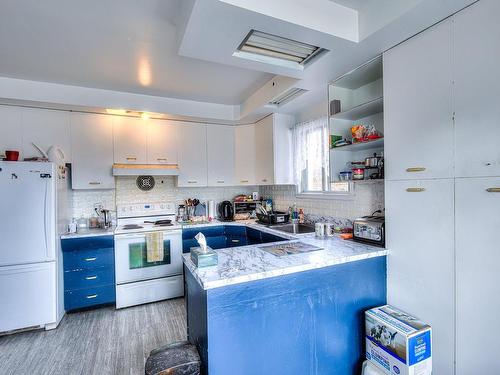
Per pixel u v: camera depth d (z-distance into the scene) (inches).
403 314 63.3
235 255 65.4
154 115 124.0
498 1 46.4
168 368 49.4
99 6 59.4
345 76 78.9
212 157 140.6
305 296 59.5
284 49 65.9
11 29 67.7
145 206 136.6
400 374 55.0
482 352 49.7
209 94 117.7
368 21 58.9
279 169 122.7
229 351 51.4
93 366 75.4
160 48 78.2
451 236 54.4
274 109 116.4
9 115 104.8
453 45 52.8
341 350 64.3
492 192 47.8
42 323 93.7
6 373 72.7
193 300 61.6
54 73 94.0
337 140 84.1
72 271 105.7
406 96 61.8
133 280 114.3
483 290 49.4
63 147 112.4
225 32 56.0
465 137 51.5
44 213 94.4
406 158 62.6
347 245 74.9
